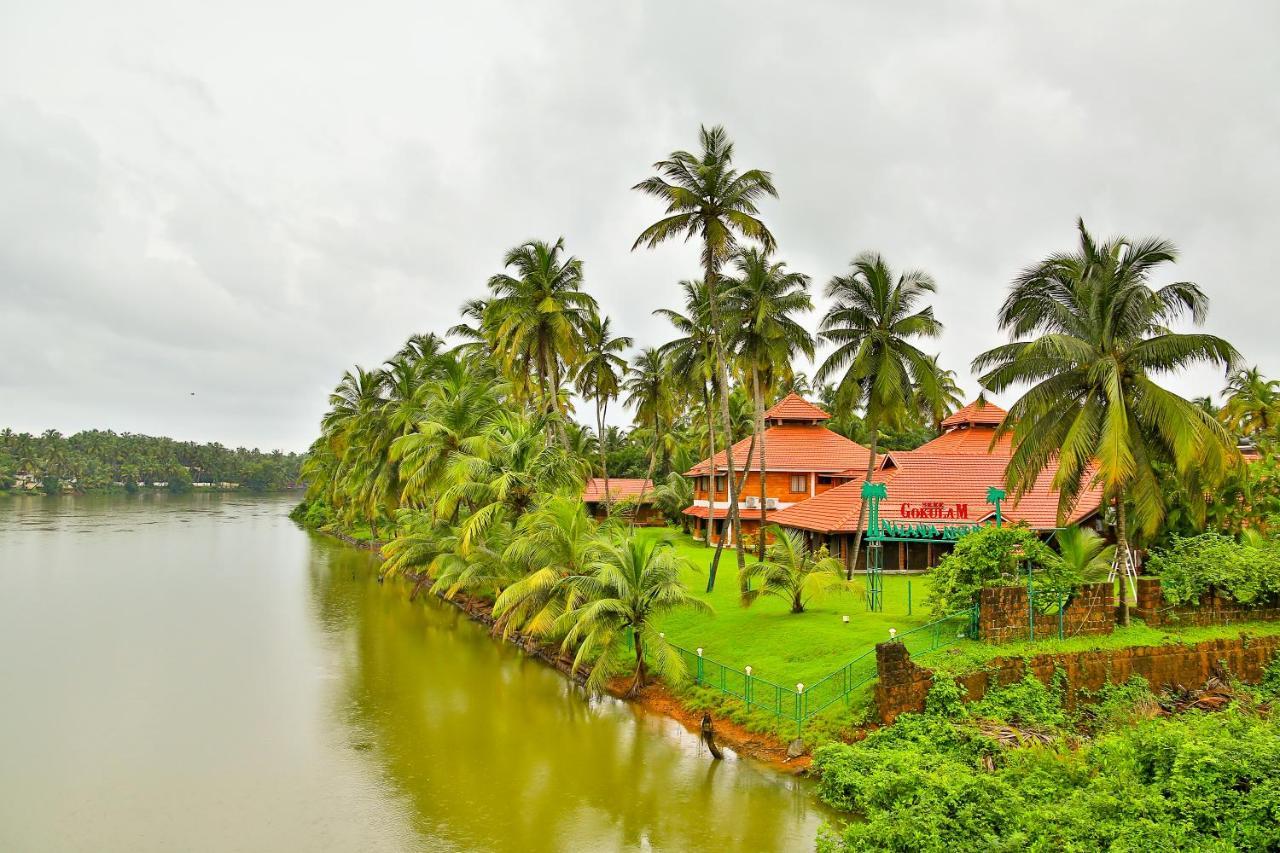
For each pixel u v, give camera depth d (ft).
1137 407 70.54
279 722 70.90
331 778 58.08
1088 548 74.28
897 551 121.19
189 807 53.16
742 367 109.70
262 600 136.87
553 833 49.06
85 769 59.82
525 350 133.28
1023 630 65.92
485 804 53.47
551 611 83.46
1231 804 38.78
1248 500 89.40
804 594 87.04
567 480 109.50
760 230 94.89
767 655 74.38
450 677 86.17
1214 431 70.18
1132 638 66.69
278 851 47.06
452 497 106.32
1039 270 74.79
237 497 646.33
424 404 156.04
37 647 99.81
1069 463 68.08
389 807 53.06
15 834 49.19
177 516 367.86
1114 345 71.82
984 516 111.04
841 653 70.03
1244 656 67.77
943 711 57.77
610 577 74.08
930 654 62.85
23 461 540.52
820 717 60.39
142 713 73.61
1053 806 41.06
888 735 55.72
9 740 66.03
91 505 454.40
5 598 135.85
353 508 248.52
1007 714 58.44
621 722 70.03
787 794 53.62
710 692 71.41
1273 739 43.19
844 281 94.58
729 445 106.22
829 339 98.48
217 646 101.30
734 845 47.09
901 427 95.55
